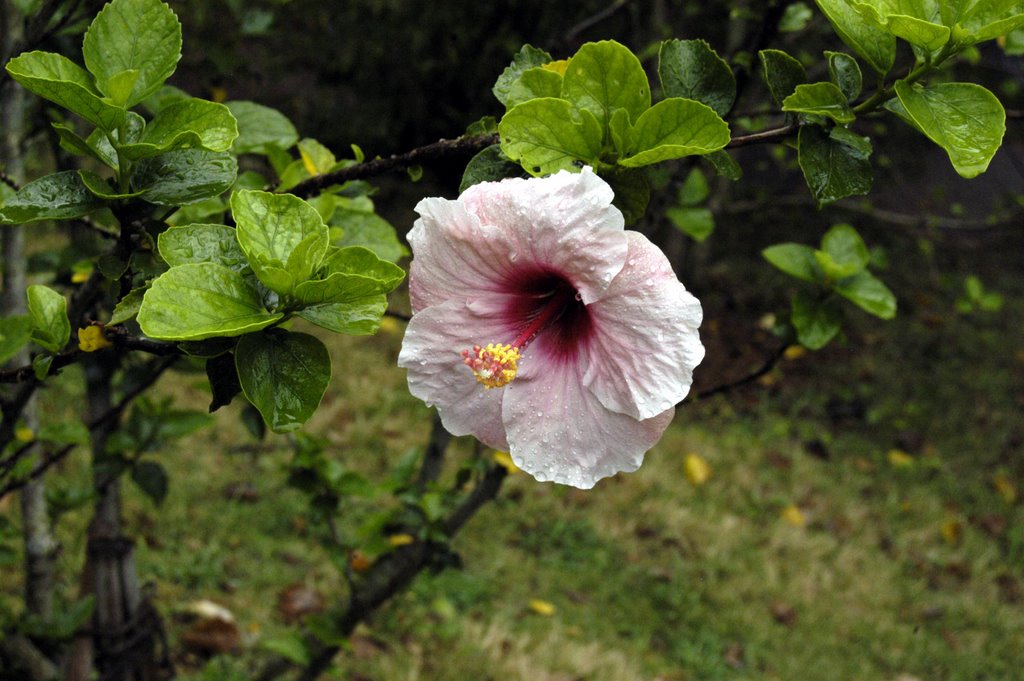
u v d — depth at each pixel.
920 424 8.02
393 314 2.20
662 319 1.21
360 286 1.18
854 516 6.68
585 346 1.32
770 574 5.85
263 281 1.16
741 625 5.45
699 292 9.52
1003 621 5.86
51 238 7.05
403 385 7.04
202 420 2.93
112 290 1.41
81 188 1.31
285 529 5.38
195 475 5.55
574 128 1.30
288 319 1.21
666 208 2.66
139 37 1.28
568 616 5.23
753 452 7.21
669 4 6.88
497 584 5.39
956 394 8.47
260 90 6.10
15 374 1.47
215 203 1.95
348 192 1.96
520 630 5.01
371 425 6.44
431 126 8.49
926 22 1.18
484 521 5.87
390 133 8.54
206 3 3.50
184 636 4.37
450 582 5.21
